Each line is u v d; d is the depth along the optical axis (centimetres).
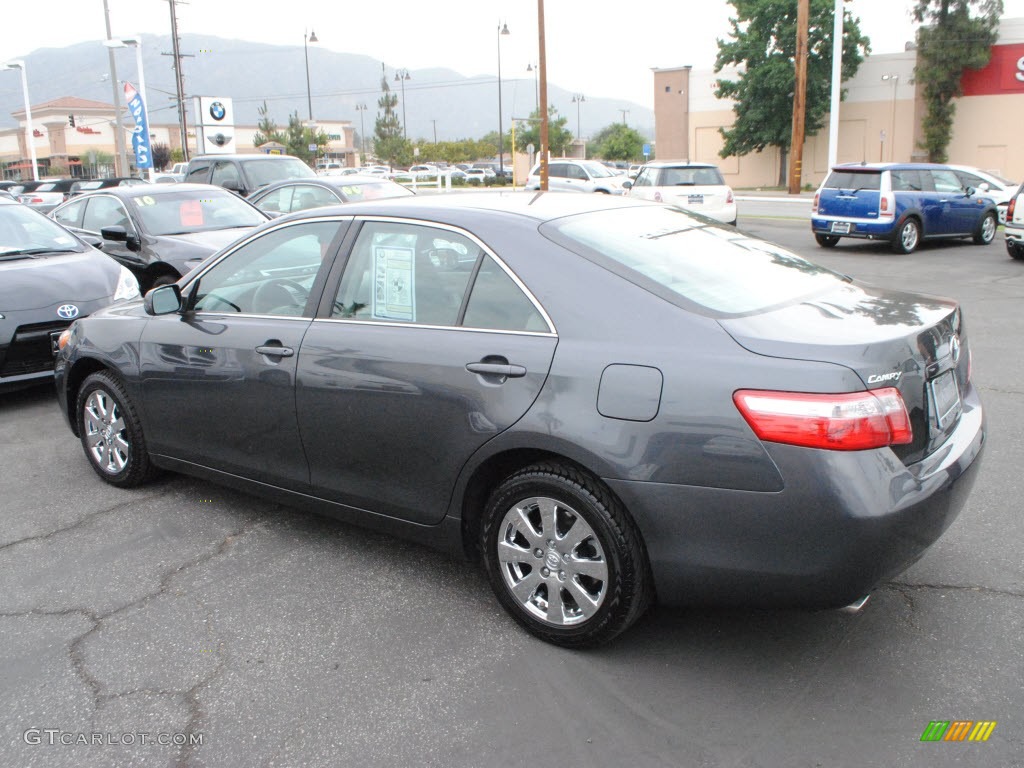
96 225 992
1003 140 3834
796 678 300
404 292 354
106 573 392
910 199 1520
